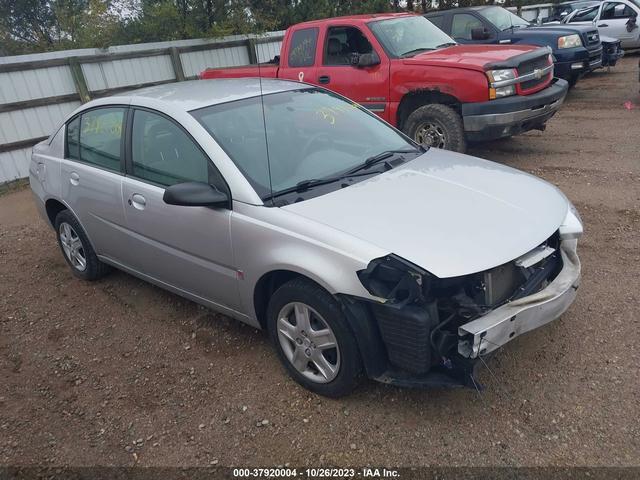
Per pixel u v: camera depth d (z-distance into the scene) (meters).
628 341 3.40
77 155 4.48
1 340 4.09
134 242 4.01
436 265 2.60
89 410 3.27
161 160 3.69
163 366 3.61
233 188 3.22
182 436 3.00
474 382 2.69
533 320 2.80
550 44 10.27
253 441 2.92
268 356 3.59
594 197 5.71
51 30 13.91
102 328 4.14
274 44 12.55
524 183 3.49
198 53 10.93
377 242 2.74
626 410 2.88
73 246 4.84
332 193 3.23
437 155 3.97
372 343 2.79
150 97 3.95
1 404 3.38
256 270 3.16
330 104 4.22
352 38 7.38
